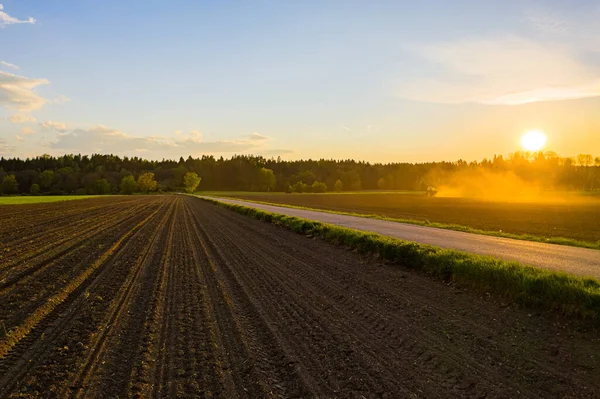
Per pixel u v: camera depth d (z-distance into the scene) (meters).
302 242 18.62
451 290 9.34
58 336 6.72
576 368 5.38
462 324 7.12
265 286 10.26
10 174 136.38
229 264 13.24
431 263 11.05
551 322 6.98
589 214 42.94
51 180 139.62
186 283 10.56
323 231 19.77
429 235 18.84
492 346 6.16
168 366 5.60
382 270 11.77
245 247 17.20
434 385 5.07
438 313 7.77
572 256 12.94
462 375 5.30
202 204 63.16
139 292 9.62
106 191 134.88
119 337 6.69
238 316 7.88
